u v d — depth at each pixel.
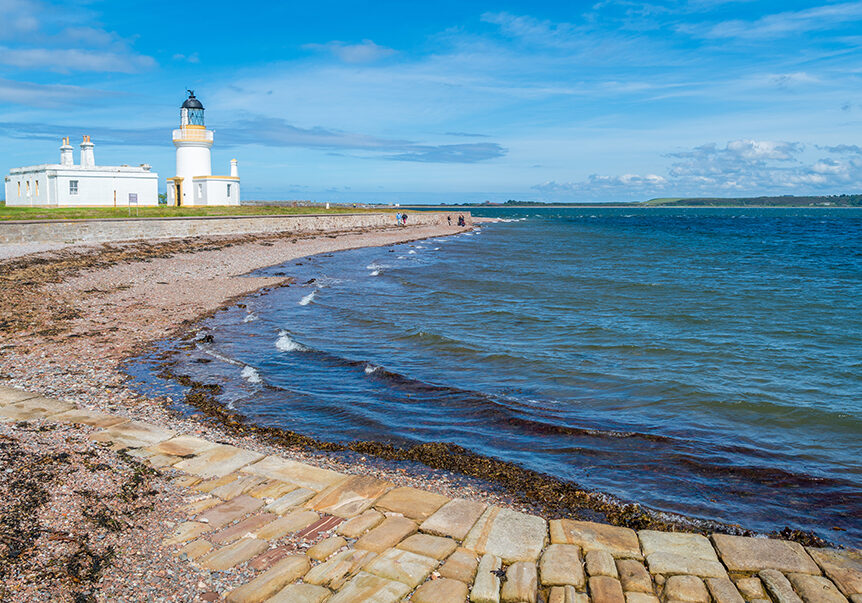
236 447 8.95
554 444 9.79
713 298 24.67
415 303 22.92
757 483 8.45
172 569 5.50
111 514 6.38
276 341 16.16
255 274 29.38
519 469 8.71
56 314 17.42
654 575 5.68
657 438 10.03
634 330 18.45
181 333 16.42
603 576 5.58
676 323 19.64
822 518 7.50
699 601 5.27
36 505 6.35
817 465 9.12
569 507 7.60
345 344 16.27
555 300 24.09
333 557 5.80
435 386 12.72
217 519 6.49
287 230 52.12
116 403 10.63
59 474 7.16
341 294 24.59
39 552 5.51
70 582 5.14
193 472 7.69
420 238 59.44
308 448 9.28
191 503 6.84
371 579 5.44
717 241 61.25
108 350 14.23
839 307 22.59
